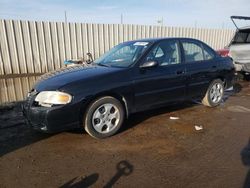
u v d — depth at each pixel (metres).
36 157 3.56
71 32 10.85
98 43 11.52
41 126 3.85
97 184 2.94
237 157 3.54
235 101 6.46
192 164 3.35
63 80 3.99
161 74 4.71
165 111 5.55
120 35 11.94
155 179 3.03
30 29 10.04
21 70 10.22
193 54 5.41
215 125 4.75
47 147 3.86
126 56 4.82
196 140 4.09
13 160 3.49
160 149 3.78
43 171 3.21
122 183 2.95
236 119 5.09
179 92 5.09
